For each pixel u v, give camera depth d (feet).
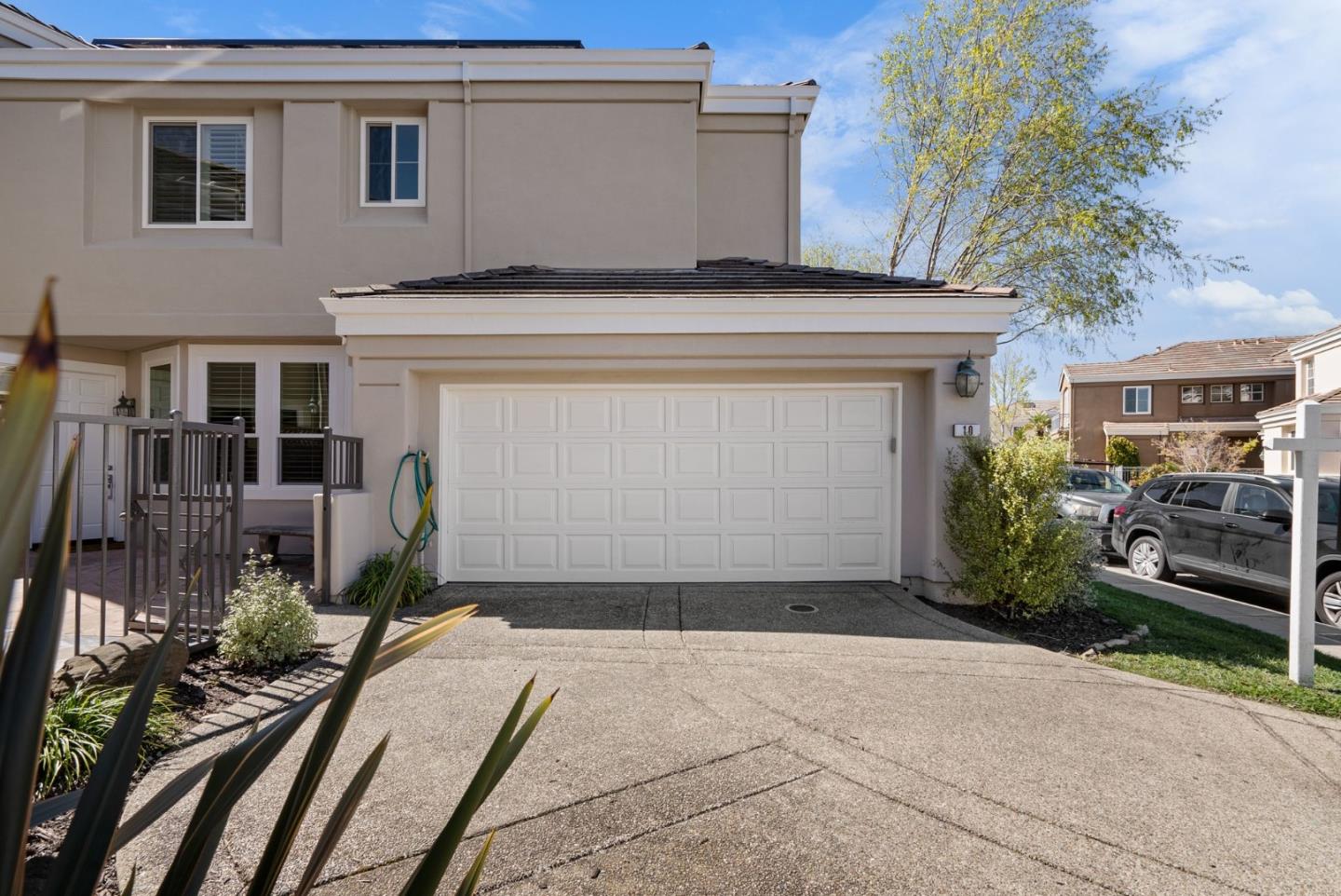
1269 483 26.63
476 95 29.60
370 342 22.93
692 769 11.00
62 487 2.52
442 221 29.55
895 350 22.91
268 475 29.32
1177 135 45.68
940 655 16.80
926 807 10.03
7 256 28.25
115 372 31.68
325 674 14.82
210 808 3.26
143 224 29.19
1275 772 11.24
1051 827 9.57
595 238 29.89
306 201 29.04
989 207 50.01
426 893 3.31
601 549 24.45
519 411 24.43
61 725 10.36
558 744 11.82
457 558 24.40
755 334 22.91
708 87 30.60
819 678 15.14
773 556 24.45
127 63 28.25
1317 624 22.89
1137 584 29.96
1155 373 92.89
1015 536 20.39
